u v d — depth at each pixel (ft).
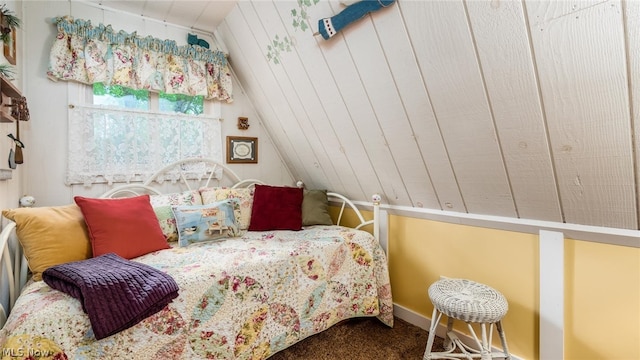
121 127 7.13
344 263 6.54
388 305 6.88
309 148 8.63
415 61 4.70
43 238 4.72
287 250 5.92
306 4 5.44
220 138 8.68
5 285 4.59
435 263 6.63
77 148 6.64
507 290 5.47
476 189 5.52
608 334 4.37
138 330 4.01
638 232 4.07
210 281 4.76
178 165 7.97
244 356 4.99
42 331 3.47
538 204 4.86
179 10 7.22
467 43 4.04
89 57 6.57
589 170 4.05
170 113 7.79
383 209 7.62
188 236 6.40
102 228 5.24
